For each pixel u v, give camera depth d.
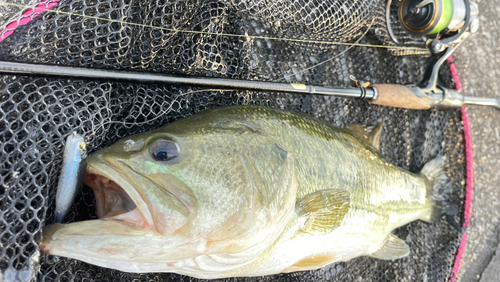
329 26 0.48
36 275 0.34
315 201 0.42
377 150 0.53
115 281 0.40
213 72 0.45
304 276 0.54
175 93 0.42
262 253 0.40
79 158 0.31
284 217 0.38
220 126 0.36
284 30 0.48
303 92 0.47
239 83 0.43
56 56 0.35
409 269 0.60
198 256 0.35
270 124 0.40
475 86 0.75
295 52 0.52
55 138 0.34
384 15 0.55
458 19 0.51
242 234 0.35
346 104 0.57
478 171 0.73
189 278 0.45
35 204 0.32
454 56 0.74
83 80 0.35
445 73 0.61
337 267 0.56
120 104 0.38
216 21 0.44
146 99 0.39
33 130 0.33
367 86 0.53
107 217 0.32
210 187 0.34
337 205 0.43
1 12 0.46
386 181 0.52
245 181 0.35
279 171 0.37
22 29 0.33
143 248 0.31
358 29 0.52
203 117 0.38
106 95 0.37
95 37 0.35
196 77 0.41
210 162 0.34
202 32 0.43
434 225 0.62
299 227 0.42
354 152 0.47
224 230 0.34
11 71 0.32
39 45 0.34
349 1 0.49
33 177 0.32
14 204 0.31
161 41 0.39
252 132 0.37
